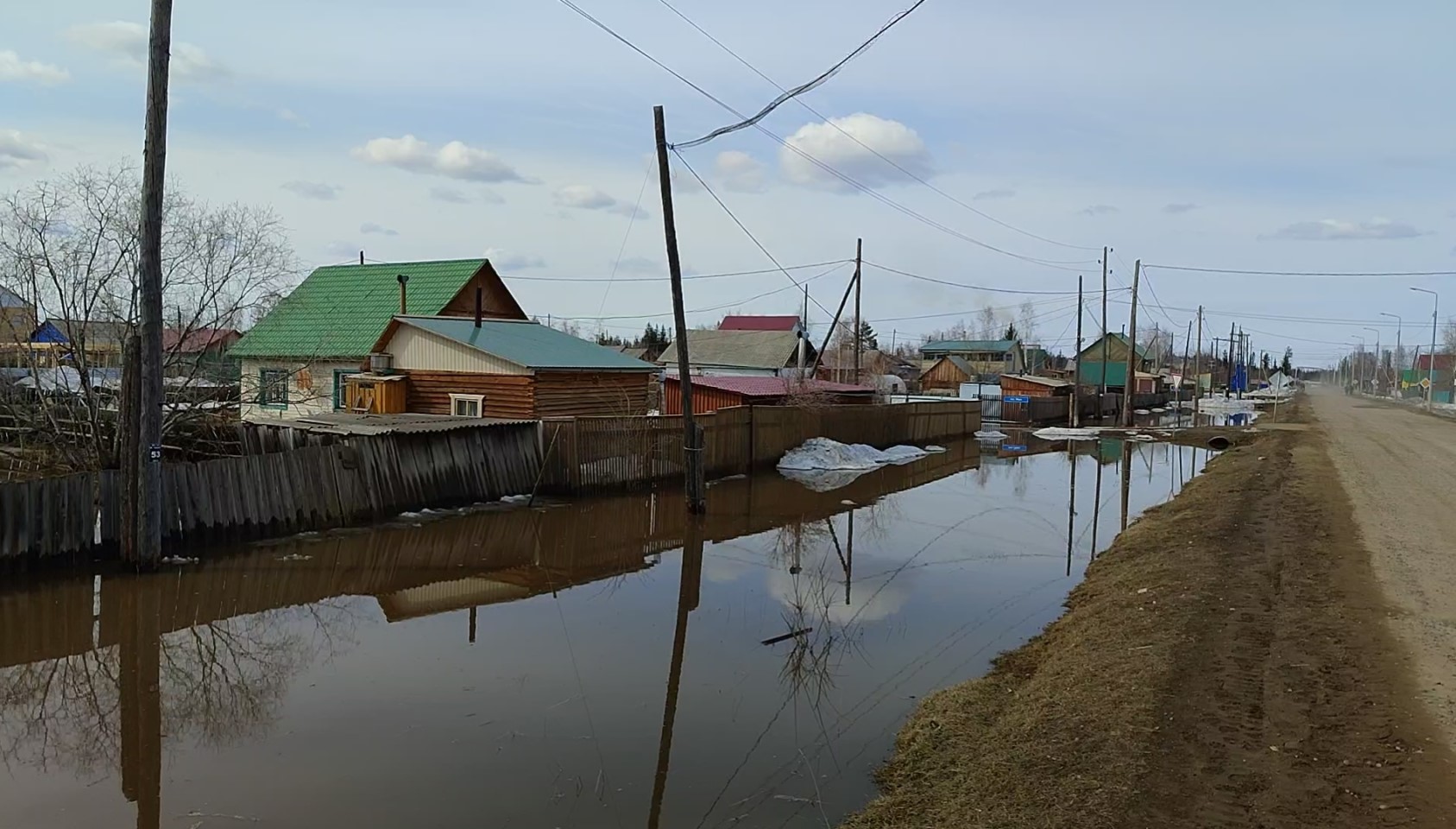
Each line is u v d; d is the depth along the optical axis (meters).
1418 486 20.02
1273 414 53.75
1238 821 5.20
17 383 16.55
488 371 23.95
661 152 17.16
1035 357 104.56
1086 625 9.85
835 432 30.89
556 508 18.25
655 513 18.30
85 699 8.09
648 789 6.39
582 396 24.94
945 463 30.78
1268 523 15.16
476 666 9.05
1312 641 8.50
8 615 10.31
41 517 11.45
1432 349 68.88
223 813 6.03
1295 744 6.23
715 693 8.35
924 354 97.00
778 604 11.71
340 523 15.31
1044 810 5.42
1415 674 7.54
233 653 9.36
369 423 18.83
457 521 16.47
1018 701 7.78
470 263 32.16
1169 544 13.82
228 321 17.06
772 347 55.19
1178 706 6.89
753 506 19.72
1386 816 5.21
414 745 7.12
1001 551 15.38
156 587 11.50
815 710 7.95
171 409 15.98
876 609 11.51
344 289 32.88
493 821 5.91
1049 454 34.31
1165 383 101.31
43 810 6.07
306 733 7.34
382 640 9.87
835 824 5.86
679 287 17.72
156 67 11.25
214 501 13.39
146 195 11.45
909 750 6.93
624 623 10.67
